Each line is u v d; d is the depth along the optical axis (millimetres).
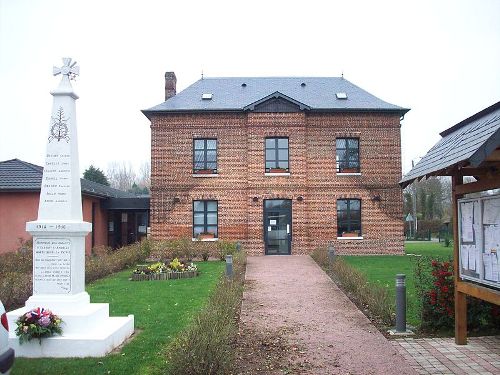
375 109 24547
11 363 5160
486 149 5961
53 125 8008
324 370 6824
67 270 7707
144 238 23703
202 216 24547
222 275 15266
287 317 10305
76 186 8094
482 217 7066
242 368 6934
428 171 7574
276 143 24531
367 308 11125
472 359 7074
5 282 11672
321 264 19094
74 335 7328
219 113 24609
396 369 6758
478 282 7191
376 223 24547
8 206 21594
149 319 9641
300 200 24203
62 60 8086
